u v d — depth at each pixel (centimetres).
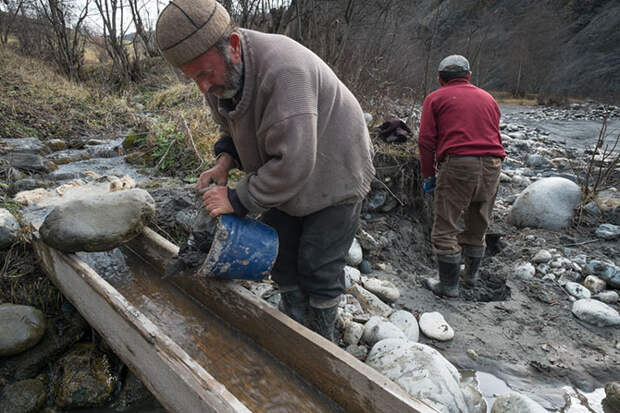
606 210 441
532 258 374
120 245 281
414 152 431
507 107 1673
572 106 1622
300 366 199
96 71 1165
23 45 1241
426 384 193
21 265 275
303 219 204
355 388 173
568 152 725
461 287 338
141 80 1115
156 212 318
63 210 247
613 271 339
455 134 287
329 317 213
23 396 219
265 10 629
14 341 231
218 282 235
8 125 548
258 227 196
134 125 639
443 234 307
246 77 159
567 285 332
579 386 238
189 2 144
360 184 190
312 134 154
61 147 523
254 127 171
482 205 306
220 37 149
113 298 198
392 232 400
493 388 234
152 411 221
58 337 252
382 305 291
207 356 222
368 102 520
